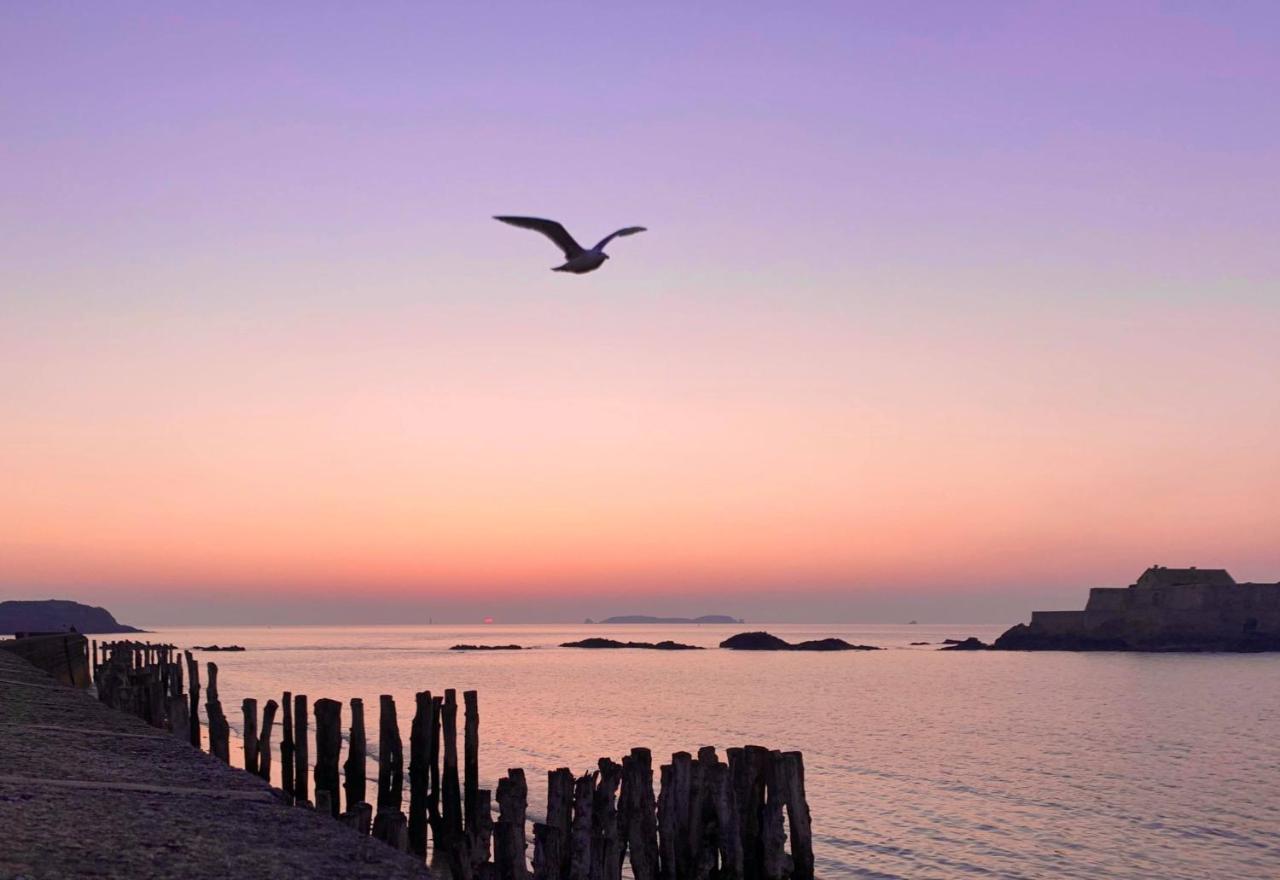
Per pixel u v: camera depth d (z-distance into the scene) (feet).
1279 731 225.97
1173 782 156.46
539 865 60.90
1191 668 456.04
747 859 67.92
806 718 244.01
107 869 39.58
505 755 166.30
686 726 219.61
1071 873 102.73
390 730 88.89
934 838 115.75
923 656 621.31
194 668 157.48
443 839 89.04
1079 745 200.13
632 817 66.49
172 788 57.88
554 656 637.30
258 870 42.27
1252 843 116.16
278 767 132.46
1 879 36.65
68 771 59.62
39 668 147.54
